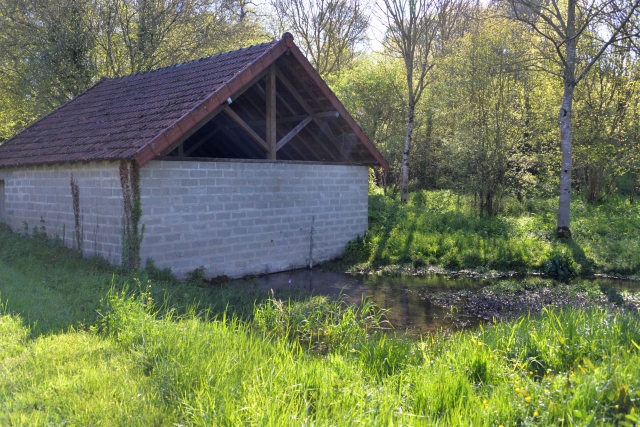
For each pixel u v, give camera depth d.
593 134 22.05
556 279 13.30
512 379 5.12
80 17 22.70
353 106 28.14
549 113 22.25
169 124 10.17
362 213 15.98
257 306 9.07
